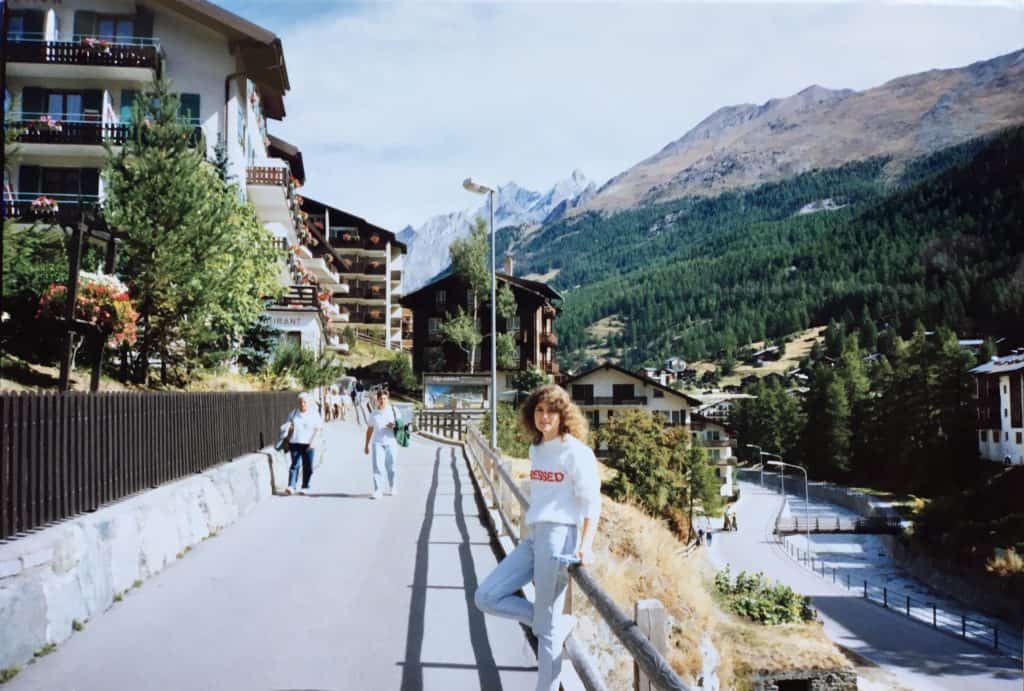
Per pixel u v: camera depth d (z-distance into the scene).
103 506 8.41
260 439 17.11
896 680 30.22
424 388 53.16
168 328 18.88
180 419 11.28
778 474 104.12
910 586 50.28
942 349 79.81
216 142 35.34
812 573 53.62
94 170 33.28
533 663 6.39
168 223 17.83
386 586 8.83
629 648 3.57
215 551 10.51
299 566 9.73
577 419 4.85
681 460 46.16
